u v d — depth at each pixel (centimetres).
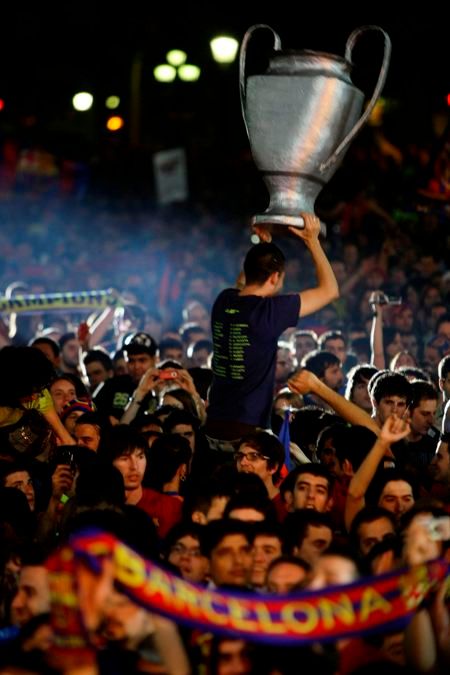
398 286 1677
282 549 679
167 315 1770
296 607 548
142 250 2259
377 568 652
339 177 2306
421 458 984
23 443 917
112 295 1455
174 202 2581
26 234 2484
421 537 622
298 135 749
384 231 1997
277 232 800
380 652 607
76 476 848
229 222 2509
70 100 3222
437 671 611
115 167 2730
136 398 1047
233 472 797
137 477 848
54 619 524
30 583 655
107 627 566
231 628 541
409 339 1391
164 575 538
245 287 777
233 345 768
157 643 572
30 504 857
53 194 2628
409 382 978
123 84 3209
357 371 1088
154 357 1231
